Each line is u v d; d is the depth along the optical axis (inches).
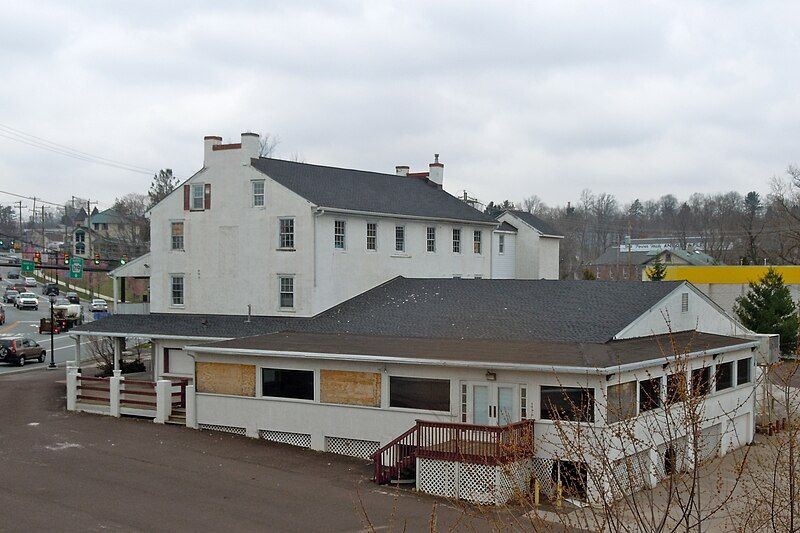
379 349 1163.9
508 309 1373.0
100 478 989.8
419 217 1817.2
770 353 1423.5
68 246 5836.6
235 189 1664.6
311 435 1176.8
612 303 1301.7
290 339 1322.6
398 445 1015.0
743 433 1296.8
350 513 879.1
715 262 3971.5
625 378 991.6
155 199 4995.1
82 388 1417.3
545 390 1013.8
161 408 1312.7
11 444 1149.1
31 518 829.8
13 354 2142.0
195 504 897.5
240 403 1240.8
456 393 1069.1
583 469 922.7
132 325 1690.5
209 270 1697.8
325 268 1596.9
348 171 1930.4
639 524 452.1
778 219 3772.1
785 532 472.1
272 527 826.8
